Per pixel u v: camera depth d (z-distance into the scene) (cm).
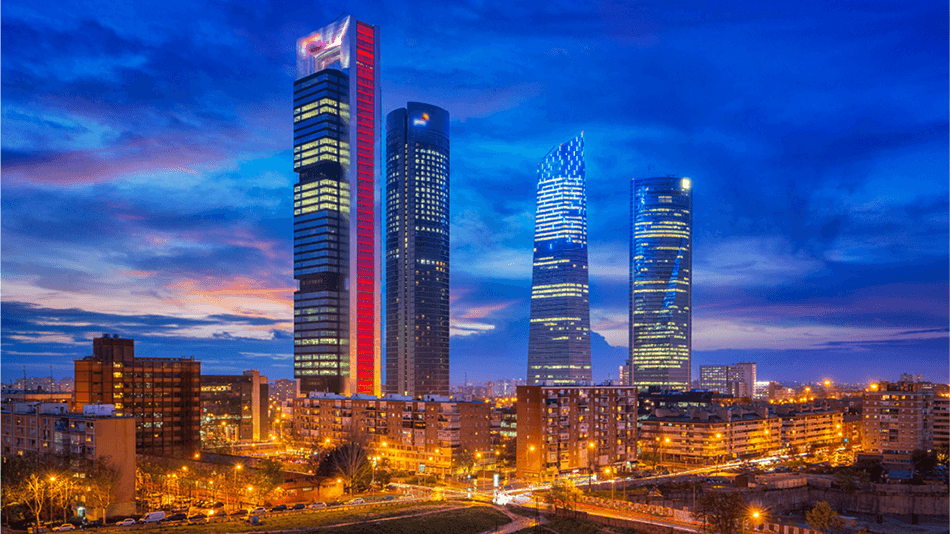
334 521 17350
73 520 17725
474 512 19338
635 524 18275
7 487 17162
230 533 15750
